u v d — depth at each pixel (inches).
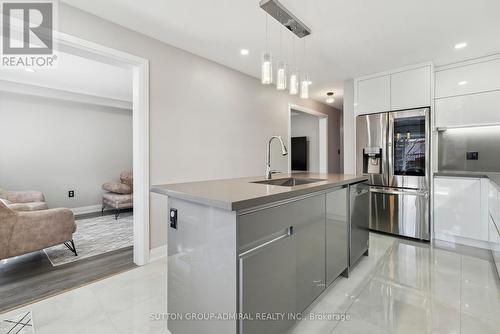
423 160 122.3
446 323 61.9
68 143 191.5
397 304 70.2
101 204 209.0
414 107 127.2
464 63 120.7
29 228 92.0
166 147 106.3
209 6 80.6
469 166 128.3
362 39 101.9
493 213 92.7
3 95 163.3
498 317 63.9
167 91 106.3
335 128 243.1
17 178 169.0
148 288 79.7
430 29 93.8
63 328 60.7
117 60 92.3
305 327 60.9
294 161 275.4
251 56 119.4
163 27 93.3
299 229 59.1
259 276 46.3
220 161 129.9
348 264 86.0
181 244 54.4
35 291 78.0
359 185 94.9
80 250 114.5
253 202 43.9
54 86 169.6
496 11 81.9
